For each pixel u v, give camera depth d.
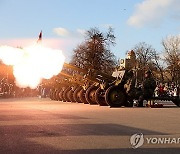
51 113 13.75
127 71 19.78
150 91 19.70
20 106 19.81
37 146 6.22
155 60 62.78
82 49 49.34
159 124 9.86
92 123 9.98
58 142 6.65
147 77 19.81
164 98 20.27
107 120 10.95
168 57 61.06
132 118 11.77
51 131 8.13
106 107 19.03
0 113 13.63
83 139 7.02
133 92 19.33
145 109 17.23
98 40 49.03
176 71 59.47
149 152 5.78
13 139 6.96
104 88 20.00
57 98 31.52
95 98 20.58
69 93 27.03
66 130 8.34
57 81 31.69
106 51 49.03
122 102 19.30
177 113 14.36
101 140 6.91
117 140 6.92
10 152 5.68
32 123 9.81
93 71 21.11
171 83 58.81
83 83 24.11
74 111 15.19
